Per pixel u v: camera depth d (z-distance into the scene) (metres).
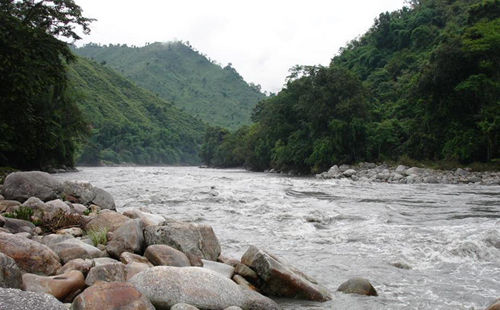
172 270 4.41
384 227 9.90
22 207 8.38
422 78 40.44
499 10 48.28
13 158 33.66
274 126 54.66
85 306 3.47
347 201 15.92
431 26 75.31
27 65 20.31
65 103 40.00
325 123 48.22
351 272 6.39
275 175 48.00
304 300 5.11
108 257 5.66
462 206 14.53
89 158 105.94
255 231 9.66
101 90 159.25
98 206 10.86
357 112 46.56
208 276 4.48
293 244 8.32
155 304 4.06
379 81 72.12
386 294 5.35
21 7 27.56
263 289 5.30
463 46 38.41
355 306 4.88
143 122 152.88
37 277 4.20
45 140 28.78
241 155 81.75
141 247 5.95
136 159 129.38
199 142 166.88
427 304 4.96
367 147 45.12
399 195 18.91
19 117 22.78
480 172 32.91
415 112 47.09
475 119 38.47
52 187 10.43
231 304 4.28
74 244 5.44
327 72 48.94
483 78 36.97
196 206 13.93
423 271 6.45
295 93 51.19
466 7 76.25
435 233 8.99
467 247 7.42
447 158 38.22
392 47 84.00
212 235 6.47
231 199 15.73
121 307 3.58
